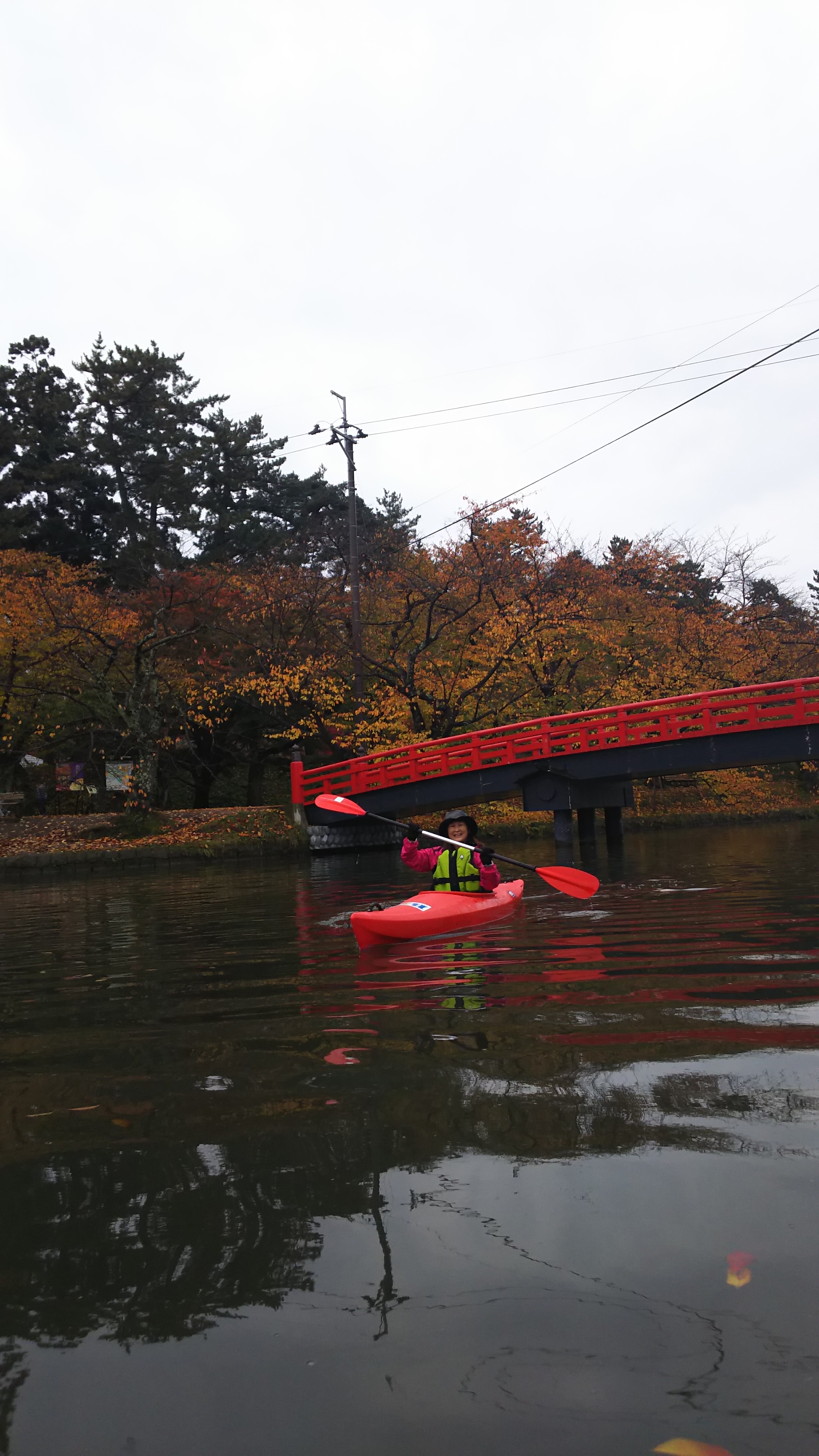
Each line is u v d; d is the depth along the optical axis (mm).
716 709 18938
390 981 4727
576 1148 2148
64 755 33812
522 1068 2842
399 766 21109
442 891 7391
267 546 38469
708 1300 1511
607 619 29172
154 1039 3639
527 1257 1665
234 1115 2547
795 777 40031
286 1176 2080
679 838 23266
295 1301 1563
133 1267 1698
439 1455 1197
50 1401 1340
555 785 19203
